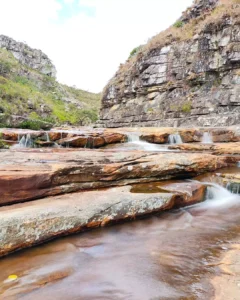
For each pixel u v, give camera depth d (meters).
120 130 17.61
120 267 4.27
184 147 13.18
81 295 3.53
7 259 4.46
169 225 6.16
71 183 6.91
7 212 5.12
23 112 65.69
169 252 4.78
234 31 22.30
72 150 10.09
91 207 5.82
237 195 8.38
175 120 24.11
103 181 7.48
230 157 10.95
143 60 29.11
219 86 22.75
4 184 5.72
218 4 27.22
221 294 3.41
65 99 102.44
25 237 4.74
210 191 8.22
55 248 4.89
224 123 20.59
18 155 8.16
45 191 6.38
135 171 8.04
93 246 5.05
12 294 3.56
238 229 5.96
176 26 29.86
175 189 7.62
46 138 14.19
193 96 24.12
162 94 27.12
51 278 3.95
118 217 6.03
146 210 6.49
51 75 124.50
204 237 5.48
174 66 26.45
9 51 112.12
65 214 5.36
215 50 23.45
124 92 31.45
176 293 3.50
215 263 4.30
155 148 13.68
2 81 75.25
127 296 3.48
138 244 5.16
